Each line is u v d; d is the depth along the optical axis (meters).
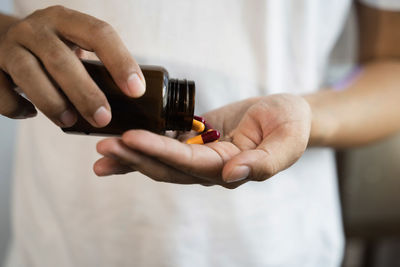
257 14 0.43
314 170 0.47
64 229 0.45
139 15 0.42
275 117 0.32
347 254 0.87
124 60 0.27
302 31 0.45
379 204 0.71
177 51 0.43
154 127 0.31
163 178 0.29
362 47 0.56
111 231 0.44
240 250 0.44
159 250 0.43
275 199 0.45
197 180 0.30
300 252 0.47
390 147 0.67
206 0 0.42
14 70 0.27
